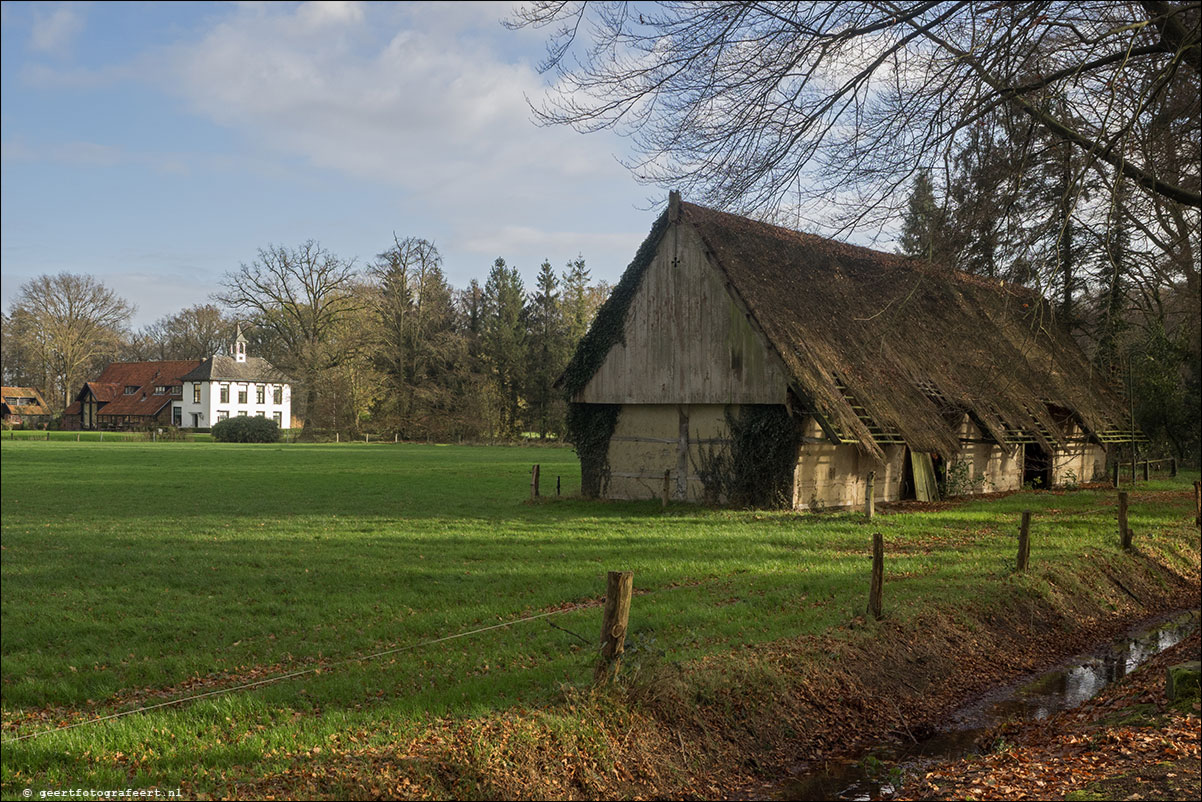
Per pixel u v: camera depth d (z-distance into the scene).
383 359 83.31
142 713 8.81
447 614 12.92
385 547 19.39
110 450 62.75
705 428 27.47
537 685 9.03
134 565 17.50
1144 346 32.91
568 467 48.88
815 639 10.59
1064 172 11.66
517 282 93.00
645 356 28.55
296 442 80.00
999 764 7.94
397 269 83.31
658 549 18.25
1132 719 8.77
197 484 36.81
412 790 6.68
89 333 102.56
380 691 9.23
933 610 12.24
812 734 9.09
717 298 26.83
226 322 125.44
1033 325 11.30
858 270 31.08
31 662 11.13
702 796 7.80
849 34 10.07
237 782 6.73
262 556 18.30
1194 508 24.94
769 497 25.66
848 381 26.17
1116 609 15.12
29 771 7.28
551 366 88.69
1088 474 36.56
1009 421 30.84
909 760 8.81
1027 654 12.48
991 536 19.42
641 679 8.48
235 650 11.52
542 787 7.11
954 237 11.65
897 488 29.11
